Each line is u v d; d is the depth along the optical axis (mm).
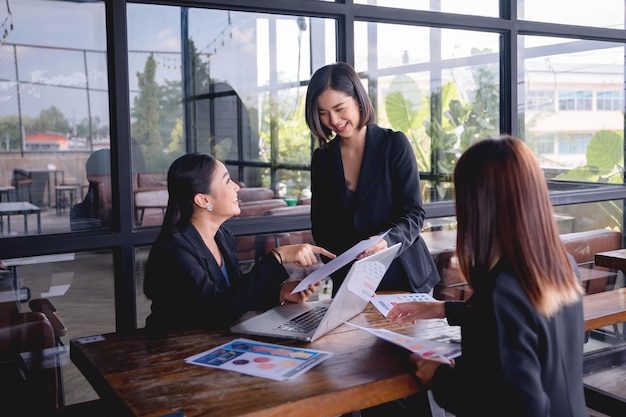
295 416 1362
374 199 2350
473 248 1341
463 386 1312
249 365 1576
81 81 2934
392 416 2264
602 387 3594
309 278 1846
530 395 1208
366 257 1861
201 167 1973
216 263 2006
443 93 3797
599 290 3988
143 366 1599
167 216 1985
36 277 2768
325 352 1656
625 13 4434
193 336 1834
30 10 2852
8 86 2852
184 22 3506
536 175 1311
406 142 2373
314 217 2498
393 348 1684
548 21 4109
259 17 3535
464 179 1345
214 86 3756
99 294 2883
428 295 2248
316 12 3340
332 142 2471
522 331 1245
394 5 3535
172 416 1279
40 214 2846
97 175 2941
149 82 3586
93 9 2916
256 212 3434
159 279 1890
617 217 4492
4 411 2564
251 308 1893
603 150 4441
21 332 2752
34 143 2869
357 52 3467
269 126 3807
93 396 2895
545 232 1296
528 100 4121
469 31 3842
